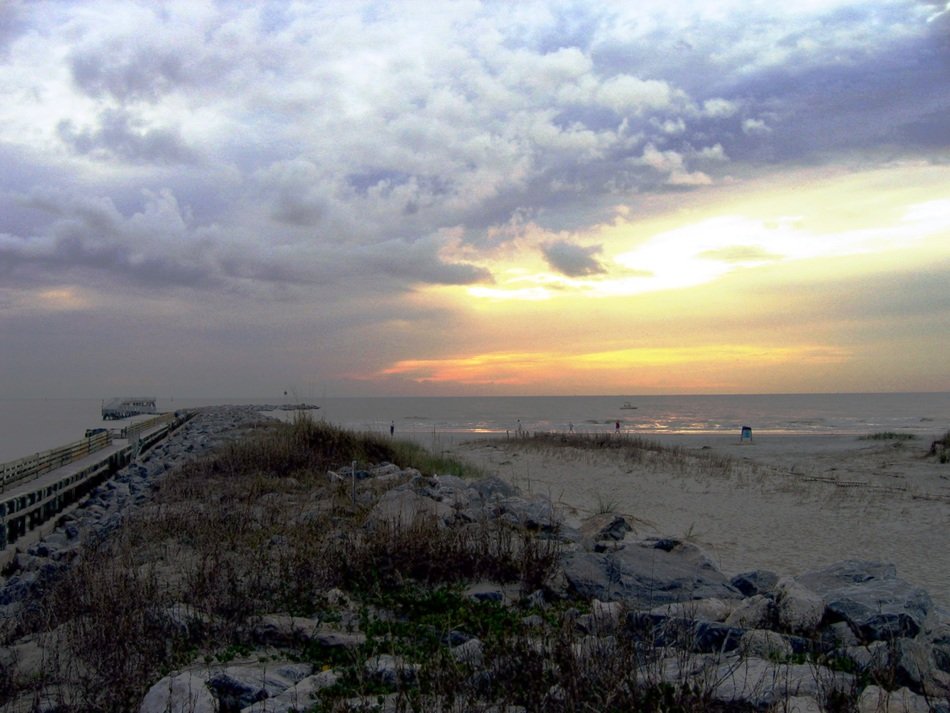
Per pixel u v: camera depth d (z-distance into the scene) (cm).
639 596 715
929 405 13300
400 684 477
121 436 3188
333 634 616
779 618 612
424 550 794
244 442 1992
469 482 1522
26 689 547
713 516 1539
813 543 1278
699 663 509
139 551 949
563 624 564
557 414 9888
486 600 716
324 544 885
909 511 1569
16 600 924
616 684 443
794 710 435
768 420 7825
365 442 1964
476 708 442
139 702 505
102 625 619
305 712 465
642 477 2134
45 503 1487
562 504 1575
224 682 501
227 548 911
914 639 562
